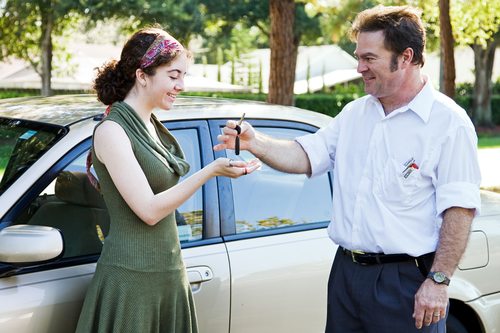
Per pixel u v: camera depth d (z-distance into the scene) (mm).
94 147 3137
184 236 3627
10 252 3012
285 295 3830
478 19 16391
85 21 24109
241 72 46688
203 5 24266
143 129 3188
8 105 4137
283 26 11836
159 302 3209
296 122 4191
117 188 3094
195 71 46031
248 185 3912
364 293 3393
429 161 3266
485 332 4398
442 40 12883
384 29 3205
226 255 3682
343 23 12555
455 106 3301
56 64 30984
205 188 3748
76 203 3400
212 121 3883
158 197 3068
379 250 3348
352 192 3430
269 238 3861
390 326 3359
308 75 46125
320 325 3955
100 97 3225
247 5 26688
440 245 3221
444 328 3465
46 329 3160
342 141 3488
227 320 3664
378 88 3285
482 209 4539
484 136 36094
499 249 4457
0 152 3549
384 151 3340
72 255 3324
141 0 21953
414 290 3320
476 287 4352
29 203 3256
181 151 3426
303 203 4086
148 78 3209
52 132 3529
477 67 40344
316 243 3979
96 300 3127
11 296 3068
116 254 3121
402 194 3301
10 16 23578
